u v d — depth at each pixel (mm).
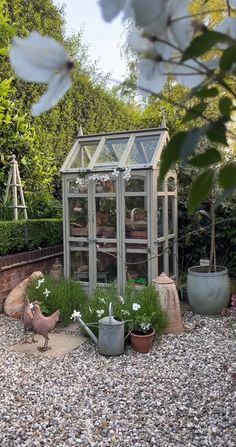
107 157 4496
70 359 3307
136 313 3604
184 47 400
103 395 2701
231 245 5066
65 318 4051
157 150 4242
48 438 2197
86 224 4523
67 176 4562
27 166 5629
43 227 5211
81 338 3762
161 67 444
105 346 3348
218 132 438
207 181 507
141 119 7582
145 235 4234
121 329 3385
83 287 4535
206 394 2678
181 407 2512
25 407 2539
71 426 2314
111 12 362
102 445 2127
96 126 7797
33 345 3580
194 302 4418
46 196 5824
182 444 2121
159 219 4438
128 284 4023
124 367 3154
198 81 459
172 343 3621
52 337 3783
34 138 5742
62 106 6867
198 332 3891
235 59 380
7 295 4516
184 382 2875
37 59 434
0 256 4523
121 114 8688
